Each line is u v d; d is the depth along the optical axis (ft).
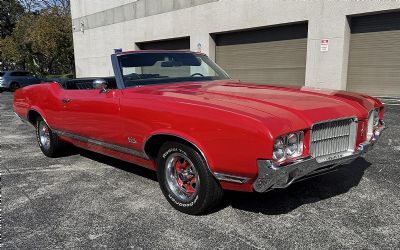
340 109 10.44
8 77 76.74
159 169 11.55
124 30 66.44
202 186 10.25
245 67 49.49
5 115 36.35
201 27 51.96
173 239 9.53
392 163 15.29
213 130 9.52
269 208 11.18
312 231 9.69
